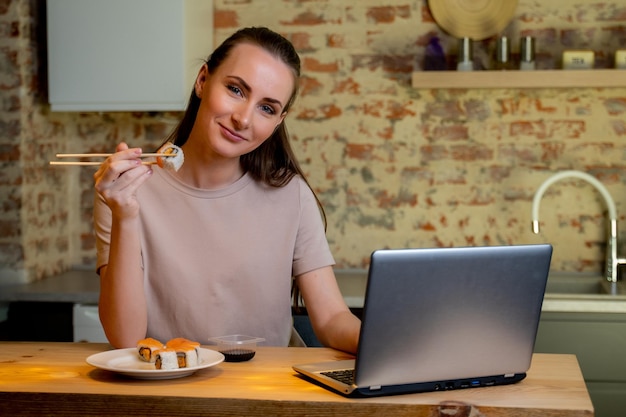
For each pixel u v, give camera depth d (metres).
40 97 3.71
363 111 3.83
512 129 3.77
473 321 1.57
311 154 3.87
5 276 3.57
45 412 1.53
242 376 1.68
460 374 1.60
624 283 3.53
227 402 1.49
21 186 3.54
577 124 3.74
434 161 3.81
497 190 3.79
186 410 1.50
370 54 3.81
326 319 2.12
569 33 3.72
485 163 3.79
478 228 3.80
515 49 3.74
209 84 2.03
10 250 3.56
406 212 3.84
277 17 3.85
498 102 3.77
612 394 3.19
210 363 1.68
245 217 2.19
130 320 1.90
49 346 1.98
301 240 2.24
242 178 2.21
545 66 3.74
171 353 1.64
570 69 3.56
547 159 3.76
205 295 2.15
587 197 3.75
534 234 3.78
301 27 3.84
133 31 3.47
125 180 1.77
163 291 2.14
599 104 3.72
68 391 1.53
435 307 1.53
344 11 3.82
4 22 3.55
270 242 2.20
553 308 3.18
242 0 3.86
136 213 1.84
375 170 3.84
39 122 3.70
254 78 1.96
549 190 3.76
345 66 3.83
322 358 1.87
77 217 4.02
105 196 1.79
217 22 3.90
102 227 2.03
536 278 1.61
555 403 1.50
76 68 3.52
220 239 2.16
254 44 2.00
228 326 2.17
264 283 2.19
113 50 3.49
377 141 3.84
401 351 1.52
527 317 1.62
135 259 1.89
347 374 1.63
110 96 3.51
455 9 3.72
